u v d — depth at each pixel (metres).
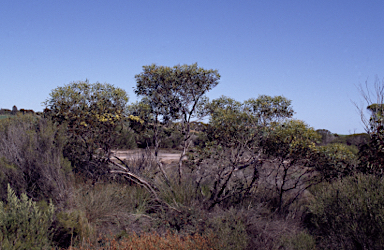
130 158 8.13
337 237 4.56
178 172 6.80
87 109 6.31
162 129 7.41
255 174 6.34
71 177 5.95
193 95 7.07
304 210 5.96
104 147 6.70
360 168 5.54
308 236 4.63
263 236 4.71
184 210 5.31
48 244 3.86
